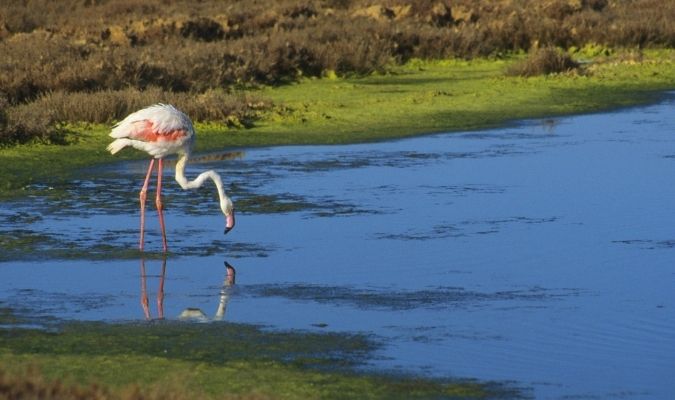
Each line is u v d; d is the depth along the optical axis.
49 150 24.30
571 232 17.81
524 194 20.53
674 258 16.39
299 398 10.89
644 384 11.50
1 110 25.62
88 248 16.88
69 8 60.62
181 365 11.81
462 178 21.97
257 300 14.41
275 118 28.48
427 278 15.38
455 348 12.55
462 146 25.50
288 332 13.09
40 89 30.28
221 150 25.00
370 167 23.09
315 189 21.03
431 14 51.03
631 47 45.75
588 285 15.09
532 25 46.31
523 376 11.69
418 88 34.78
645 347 12.62
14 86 29.81
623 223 18.39
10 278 15.30
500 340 12.84
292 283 15.15
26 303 14.18
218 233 17.86
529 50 45.12
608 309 14.04
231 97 29.41
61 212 19.19
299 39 40.31
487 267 15.91
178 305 14.17
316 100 31.98
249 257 16.47
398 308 14.06
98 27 46.12
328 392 11.11
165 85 32.28
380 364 12.01
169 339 12.80
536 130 27.75
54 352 12.27
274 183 21.56
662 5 57.12
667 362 12.14
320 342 12.73
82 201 20.05
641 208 19.44
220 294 14.66
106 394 9.47
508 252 16.69
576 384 11.47
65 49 36.47
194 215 19.09
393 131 27.33
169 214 19.17
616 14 53.75
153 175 22.30
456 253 16.62
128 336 12.90
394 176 22.16
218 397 10.15
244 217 18.92
